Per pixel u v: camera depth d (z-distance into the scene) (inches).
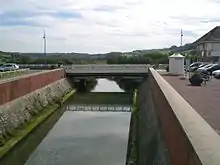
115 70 2425.0
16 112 1176.8
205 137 299.3
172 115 467.5
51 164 852.6
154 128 813.2
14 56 3956.7
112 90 2546.8
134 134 1099.3
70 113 1627.7
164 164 508.4
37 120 1290.6
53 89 1900.8
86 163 848.3
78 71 2455.7
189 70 2081.7
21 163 873.5
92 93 2372.0
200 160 233.9
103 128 1272.1
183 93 1016.2
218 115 629.0
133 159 842.2
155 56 3914.9
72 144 1042.1
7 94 1131.9
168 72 2048.5
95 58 4461.1
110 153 931.3
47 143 1061.1
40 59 3617.1
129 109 1723.7
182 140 346.6
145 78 2353.6
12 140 992.9
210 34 2920.8
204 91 1071.6
